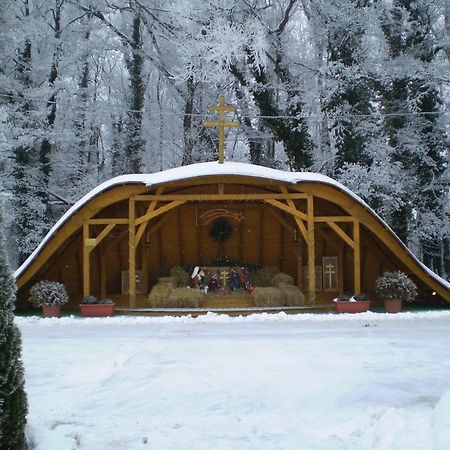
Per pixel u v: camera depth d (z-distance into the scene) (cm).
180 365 900
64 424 607
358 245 1719
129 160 3133
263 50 2492
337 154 2616
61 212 3142
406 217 2552
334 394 720
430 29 2700
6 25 2673
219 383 783
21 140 2566
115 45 3112
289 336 1198
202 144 3212
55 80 2911
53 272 1911
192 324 1448
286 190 1720
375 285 1856
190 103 3148
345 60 2625
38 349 1068
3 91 2683
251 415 639
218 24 2509
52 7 3006
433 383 768
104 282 1916
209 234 1972
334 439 555
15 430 493
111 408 671
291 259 2027
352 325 1384
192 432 580
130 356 986
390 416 580
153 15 2892
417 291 1862
